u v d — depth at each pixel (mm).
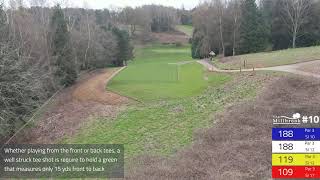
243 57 58219
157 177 17562
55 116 35219
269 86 31094
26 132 31281
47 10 72188
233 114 25797
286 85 29859
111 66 79625
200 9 85375
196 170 17781
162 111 31297
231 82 37500
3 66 24547
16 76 26672
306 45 77438
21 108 28609
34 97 34094
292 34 77125
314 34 76438
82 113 35156
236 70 44781
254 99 28703
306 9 76062
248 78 37000
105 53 73375
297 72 35562
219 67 52812
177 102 33250
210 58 70500
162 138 25297
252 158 18375
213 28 78250
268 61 46969
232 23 76188
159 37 139750
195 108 30656
